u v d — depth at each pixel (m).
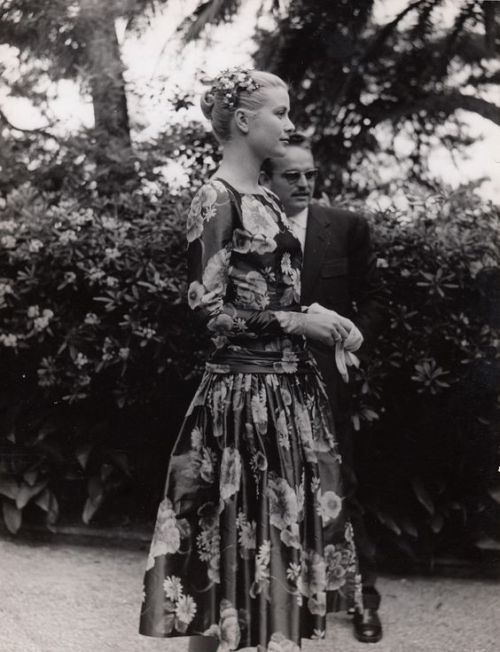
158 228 3.23
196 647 1.92
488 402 3.17
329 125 3.91
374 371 3.04
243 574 1.77
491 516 3.19
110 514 3.42
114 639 2.44
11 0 3.99
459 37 3.78
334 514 1.92
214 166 3.64
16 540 3.37
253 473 1.79
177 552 1.82
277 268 1.84
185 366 3.24
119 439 3.42
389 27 3.80
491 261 3.08
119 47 3.83
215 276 1.75
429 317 3.11
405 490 3.23
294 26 3.79
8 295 3.30
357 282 2.57
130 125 3.75
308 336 1.86
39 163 3.70
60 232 3.27
